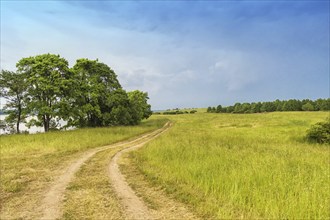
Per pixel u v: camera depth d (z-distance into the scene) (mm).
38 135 23312
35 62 30859
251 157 12391
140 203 6824
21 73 30500
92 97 37188
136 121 49719
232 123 53312
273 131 32656
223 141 21297
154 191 7879
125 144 20797
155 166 11383
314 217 5578
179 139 22578
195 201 6809
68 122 36656
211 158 12023
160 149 15641
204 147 16406
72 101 35031
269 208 5988
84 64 39250
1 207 6547
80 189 8086
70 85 32219
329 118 23281
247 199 6734
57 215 6023
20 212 6215
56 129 32938
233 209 6207
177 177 9164
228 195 6930
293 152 14852
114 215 6027
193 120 70125
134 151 16453
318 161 11883
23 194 7594
